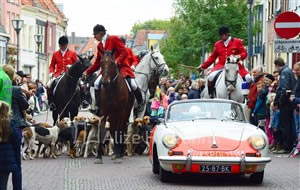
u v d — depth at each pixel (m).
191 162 13.82
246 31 42.41
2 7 71.06
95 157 19.81
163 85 32.12
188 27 44.03
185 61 54.62
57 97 21.70
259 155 13.95
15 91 13.40
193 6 42.84
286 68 20.42
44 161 18.77
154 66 21.73
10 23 73.94
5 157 11.42
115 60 18.67
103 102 18.16
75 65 21.30
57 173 16.05
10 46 69.06
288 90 19.73
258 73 22.44
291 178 15.12
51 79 22.91
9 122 11.33
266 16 54.44
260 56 56.09
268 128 21.80
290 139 20.56
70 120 20.45
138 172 16.25
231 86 19.83
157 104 27.11
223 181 14.66
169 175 14.40
